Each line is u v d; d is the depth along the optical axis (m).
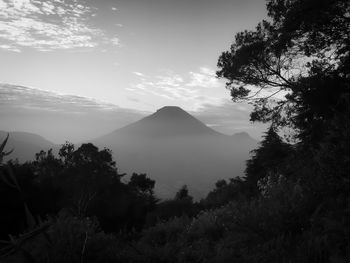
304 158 8.70
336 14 17.58
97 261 5.78
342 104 8.27
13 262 1.14
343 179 5.89
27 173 20.00
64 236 5.16
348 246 4.40
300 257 5.23
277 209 7.23
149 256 6.70
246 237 7.23
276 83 21.41
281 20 20.64
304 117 18.73
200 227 9.82
